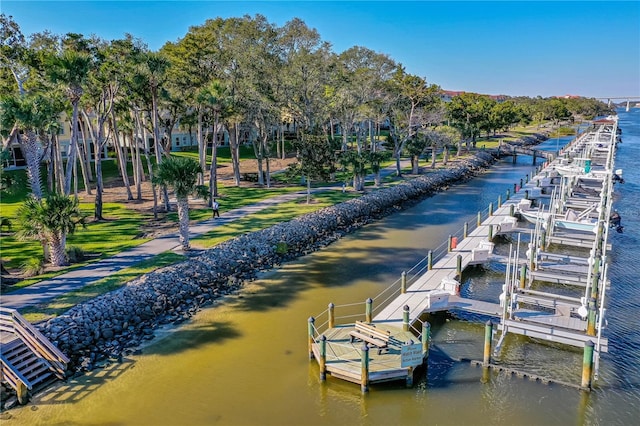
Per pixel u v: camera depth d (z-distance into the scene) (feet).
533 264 92.32
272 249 105.91
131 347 65.72
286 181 189.37
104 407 53.16
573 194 147.33
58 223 83.82
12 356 57.21
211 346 66.69
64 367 58.29
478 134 317.63
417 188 182.50
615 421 51.49
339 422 51.29
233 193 164.45
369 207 149.07
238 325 73.20
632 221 136.67
